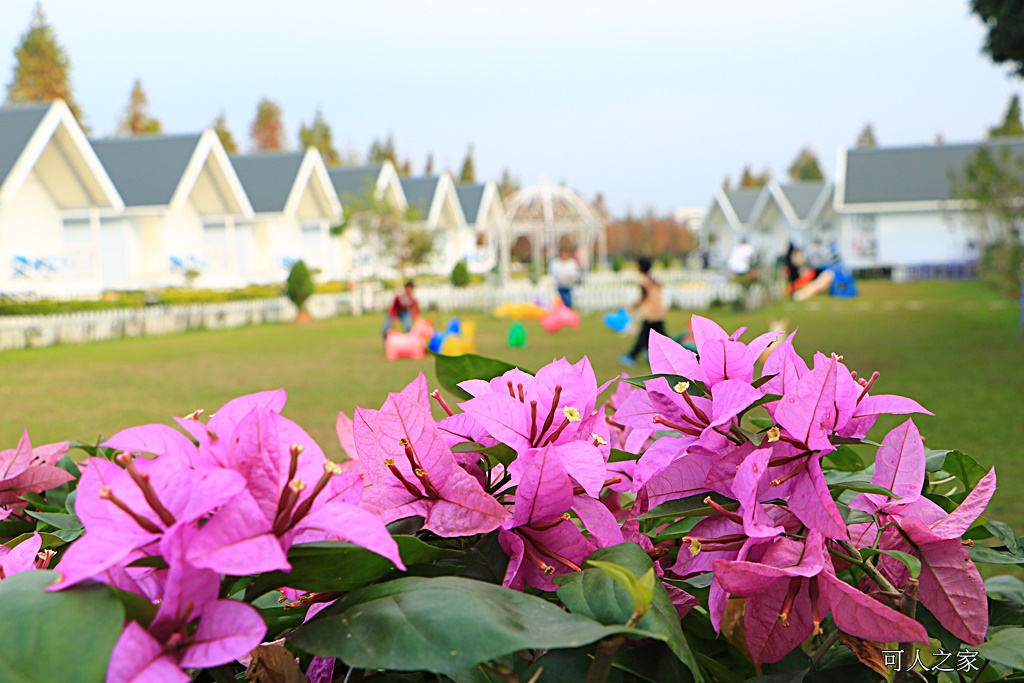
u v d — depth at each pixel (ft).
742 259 104.17
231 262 98.73
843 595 2.64
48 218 77.15
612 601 2.49
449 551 2.77
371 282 106.63
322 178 114.01
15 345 62.64
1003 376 35.24
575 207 124.67
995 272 65.57
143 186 88.22
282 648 2.55
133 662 2.02
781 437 2.86
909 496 3.06
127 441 2.62
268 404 2.72
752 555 2.84
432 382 38.96
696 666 2.39
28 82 178.40
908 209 131.34
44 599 2.11
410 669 2.12
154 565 2.31
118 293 79.20
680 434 3.36
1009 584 4.80
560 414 3.17
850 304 88.63
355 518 2.33
